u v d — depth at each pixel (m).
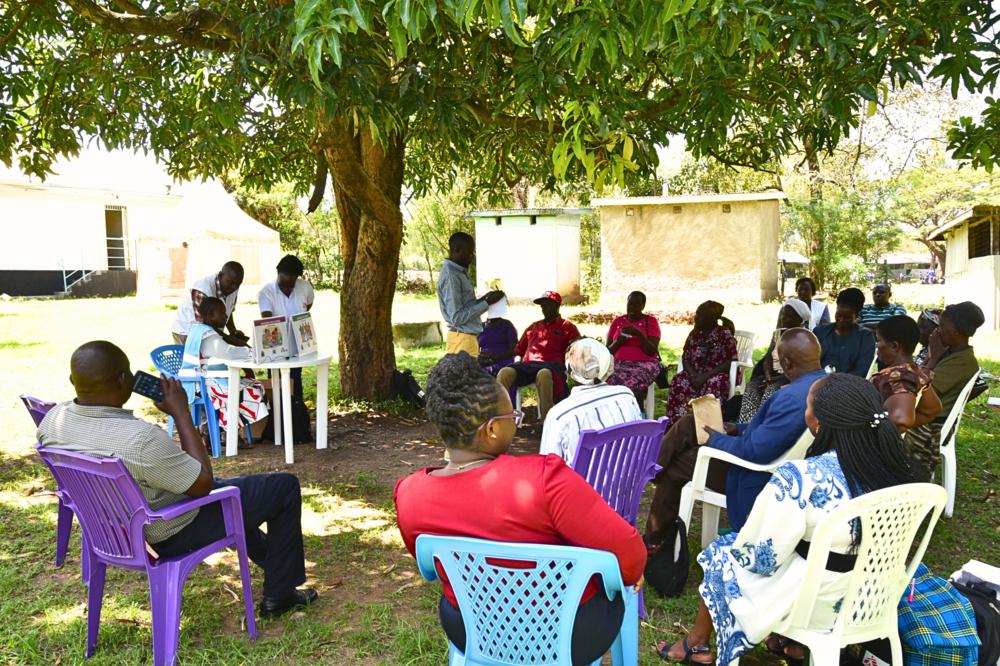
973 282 15.25
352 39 3.52
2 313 18.47
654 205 18.72
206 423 6.38
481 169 8.28
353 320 7.71
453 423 2.03
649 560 3.72
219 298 6.77
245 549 3.15
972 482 5.29
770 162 6.57
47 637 3.24
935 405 3.69
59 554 3.97
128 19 4.17
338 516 4.75
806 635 2.38
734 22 2.82
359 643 3.21
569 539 2.01
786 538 2.40
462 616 2.11
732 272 18.42
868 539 2.27
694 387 6.01
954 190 29.19
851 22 3.27
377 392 7.76
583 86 3.41
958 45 3.61
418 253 32.22
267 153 7.90
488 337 6.88
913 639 2.50
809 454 2.54
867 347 5.66
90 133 6.58
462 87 4.14
